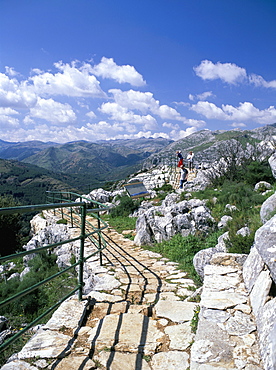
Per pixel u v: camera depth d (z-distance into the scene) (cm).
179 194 1623
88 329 364
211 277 450
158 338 340
